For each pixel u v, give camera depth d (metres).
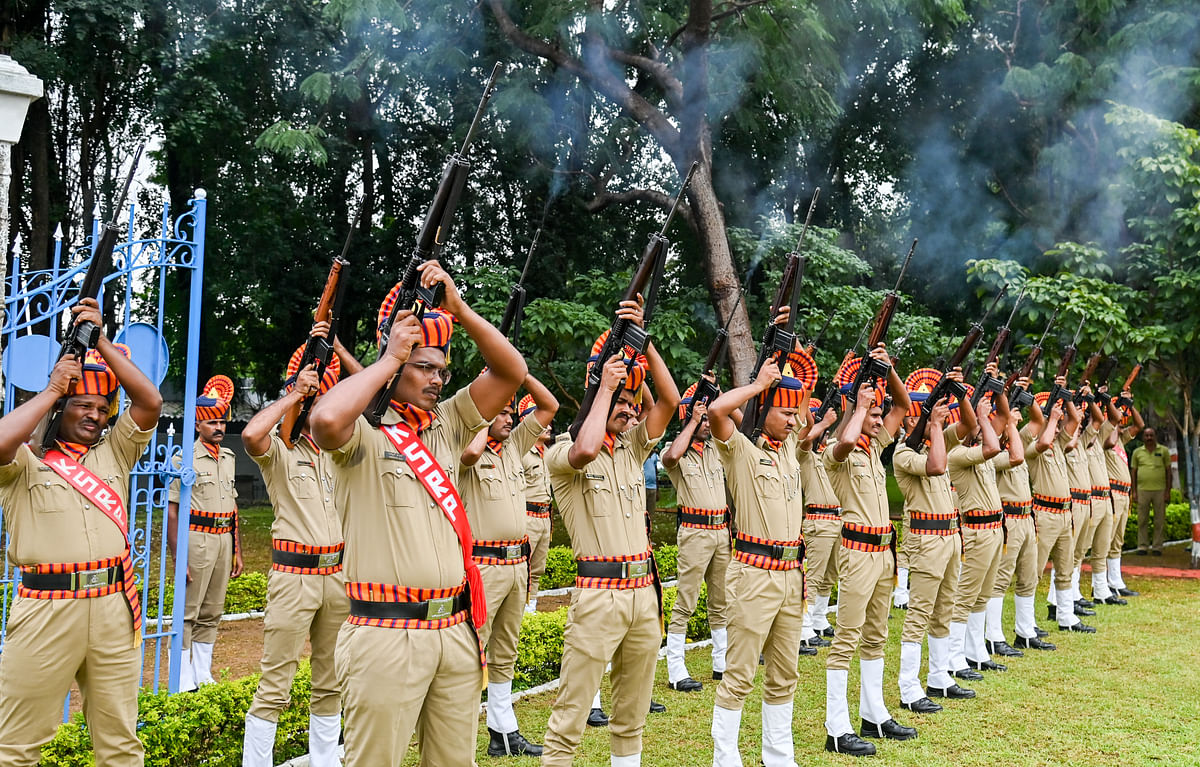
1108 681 8.34
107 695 4.86
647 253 5.22
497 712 6.55
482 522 6.59
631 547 5.25
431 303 3.84
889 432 7.11
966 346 7.61
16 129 6.12
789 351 6.03
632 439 5.51
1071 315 13.04
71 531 4.76
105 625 4.83
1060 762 6.38
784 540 5.89
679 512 8.51
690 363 13.08
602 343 5.36
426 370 3.96
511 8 14.84
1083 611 11.34
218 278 16.56
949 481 7.84
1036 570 9.84
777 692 6.02
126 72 16.16
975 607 8.81
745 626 5.80
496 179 17.41
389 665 3.72
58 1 14.23
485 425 4.18
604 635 5.09
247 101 16.41
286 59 16.48
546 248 16.17
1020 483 9.63
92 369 4.93
